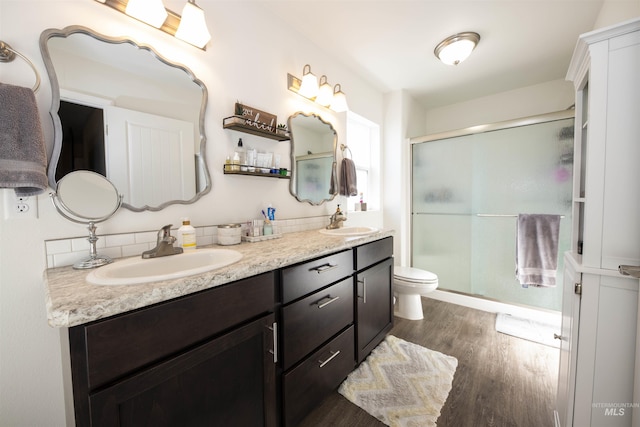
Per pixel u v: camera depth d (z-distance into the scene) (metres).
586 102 1.16
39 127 0.81
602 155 0.87
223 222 1.43
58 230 0.93
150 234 1.15
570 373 0.94
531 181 2.22
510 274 2.36
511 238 2.34
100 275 0.78
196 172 1.31
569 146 2.05
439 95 2.99
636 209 0.82
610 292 0.86
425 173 2.79
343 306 1.39
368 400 1.34
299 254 1.09
